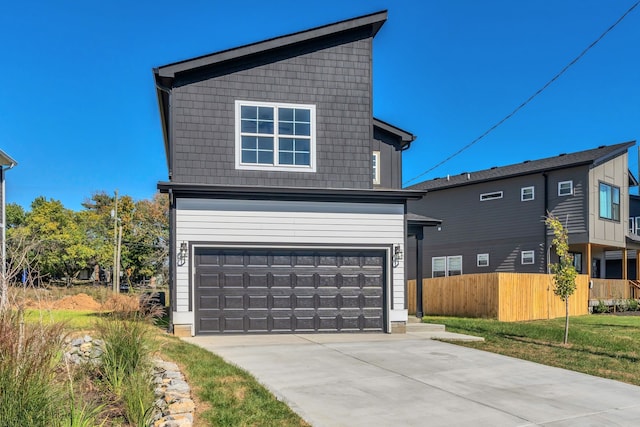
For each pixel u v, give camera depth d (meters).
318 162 12.48
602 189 21.72
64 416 4.42
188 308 11.32
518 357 9.20
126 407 5.21
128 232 40.84
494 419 5.51
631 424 5.43
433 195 26.81
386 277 12.35
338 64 12.81
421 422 5.38
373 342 10.70
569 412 5.81
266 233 11.85
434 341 10.93
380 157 15.61
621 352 9.94
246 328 11.60
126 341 6.40
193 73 12.05
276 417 5.40
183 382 6.48
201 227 11.59
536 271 22.09
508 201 23.52
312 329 11.90
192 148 11.88
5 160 19.06
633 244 23.31
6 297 4.94
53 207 36.09
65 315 11.65
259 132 12.27
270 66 12.46
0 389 4.11
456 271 25.41
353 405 5.95
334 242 12.15
